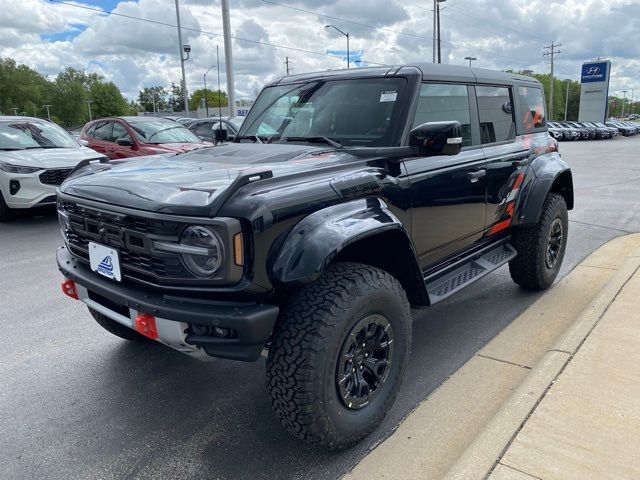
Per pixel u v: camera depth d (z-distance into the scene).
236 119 14.52
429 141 2.96
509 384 3.43
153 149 10.36
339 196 2.73
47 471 2.70
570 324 4.36
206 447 2.88
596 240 7.23
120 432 3.03
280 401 2.51
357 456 2.77
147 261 2.57
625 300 4.30
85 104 133.75
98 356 3.98
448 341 4.14
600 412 2.79
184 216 2.39
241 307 2.40
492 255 4.55
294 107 3.88
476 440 2.61
